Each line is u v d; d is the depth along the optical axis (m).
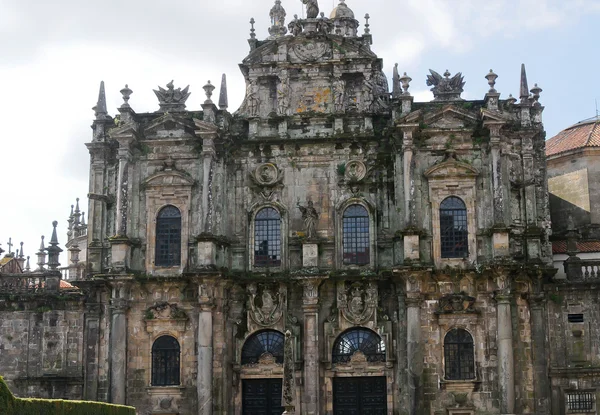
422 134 60.31
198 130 60.53
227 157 62.16
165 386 58.97
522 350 57.66
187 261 60.38
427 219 59.56
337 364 58.84
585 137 72.44
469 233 59.19
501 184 58.59
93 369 60.16
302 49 63.34
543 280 58.91
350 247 60.56
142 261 60.84
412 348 56.72
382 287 59.53
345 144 61.53
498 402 56.88
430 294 58.50
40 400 37.88
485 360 57.41
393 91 62.44
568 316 58.88
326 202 61.16
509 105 61.12
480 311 57.88
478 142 60.25
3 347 61.53
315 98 63.03
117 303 59.16
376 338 59.19
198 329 58.62
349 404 58.69
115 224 62.00
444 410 57.16
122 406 47.25
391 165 61.12
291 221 61.16
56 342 61.41
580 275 59.62
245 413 59.25
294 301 59.94
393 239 59.91
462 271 57.81
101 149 62.97
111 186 62.88
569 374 57.97
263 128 62.66
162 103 63.41
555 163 73.19
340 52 62.94
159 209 61.56
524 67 61.59
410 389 56.31
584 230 69.75
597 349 58.38
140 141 62.12
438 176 59.78
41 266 77.06
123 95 62.62
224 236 60.50
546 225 60.31
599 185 70.50
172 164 61.84
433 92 62.12
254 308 59.81
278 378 59.28
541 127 61.19
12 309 62.03
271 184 61.44
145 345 59.62
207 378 57.47
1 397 34.22
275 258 60.97
